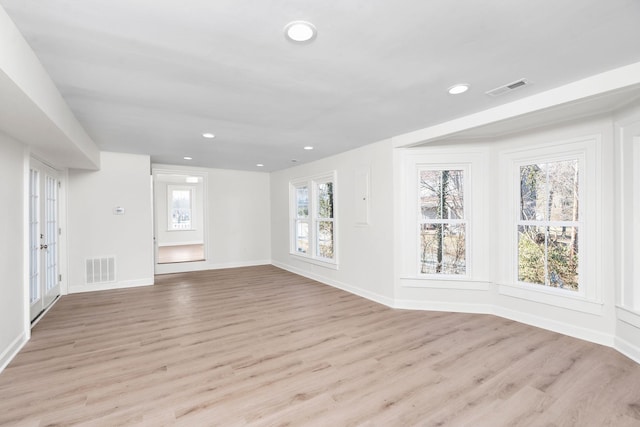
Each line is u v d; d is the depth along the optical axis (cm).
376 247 436
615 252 275
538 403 203
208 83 233
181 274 628
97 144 440
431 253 407
